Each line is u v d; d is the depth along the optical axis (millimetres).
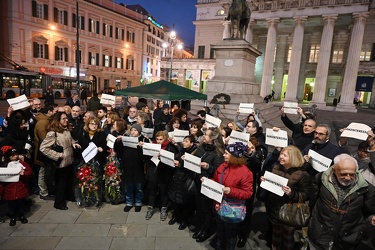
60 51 38469
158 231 4348
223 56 12539
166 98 7664
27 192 4422
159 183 4754
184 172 4312
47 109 6859
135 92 8141
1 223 4398
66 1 38000
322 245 3068
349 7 28016
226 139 4594
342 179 2930
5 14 32656
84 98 23000
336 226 2982
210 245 4008
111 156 5223
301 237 3887
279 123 13570
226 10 35750
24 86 25859
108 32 45594
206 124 5590
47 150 4664
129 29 50750
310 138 4688
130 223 4559
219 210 3449
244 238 4098
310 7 29562
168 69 47000
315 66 37156
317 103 30219
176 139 4969
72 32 39438
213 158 4031
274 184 3271
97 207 5105
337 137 12227
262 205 5613
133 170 4871
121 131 5402
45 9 35688
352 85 28750
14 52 33156
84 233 4184
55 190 5414
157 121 8234
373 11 33062
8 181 4047
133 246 3898
